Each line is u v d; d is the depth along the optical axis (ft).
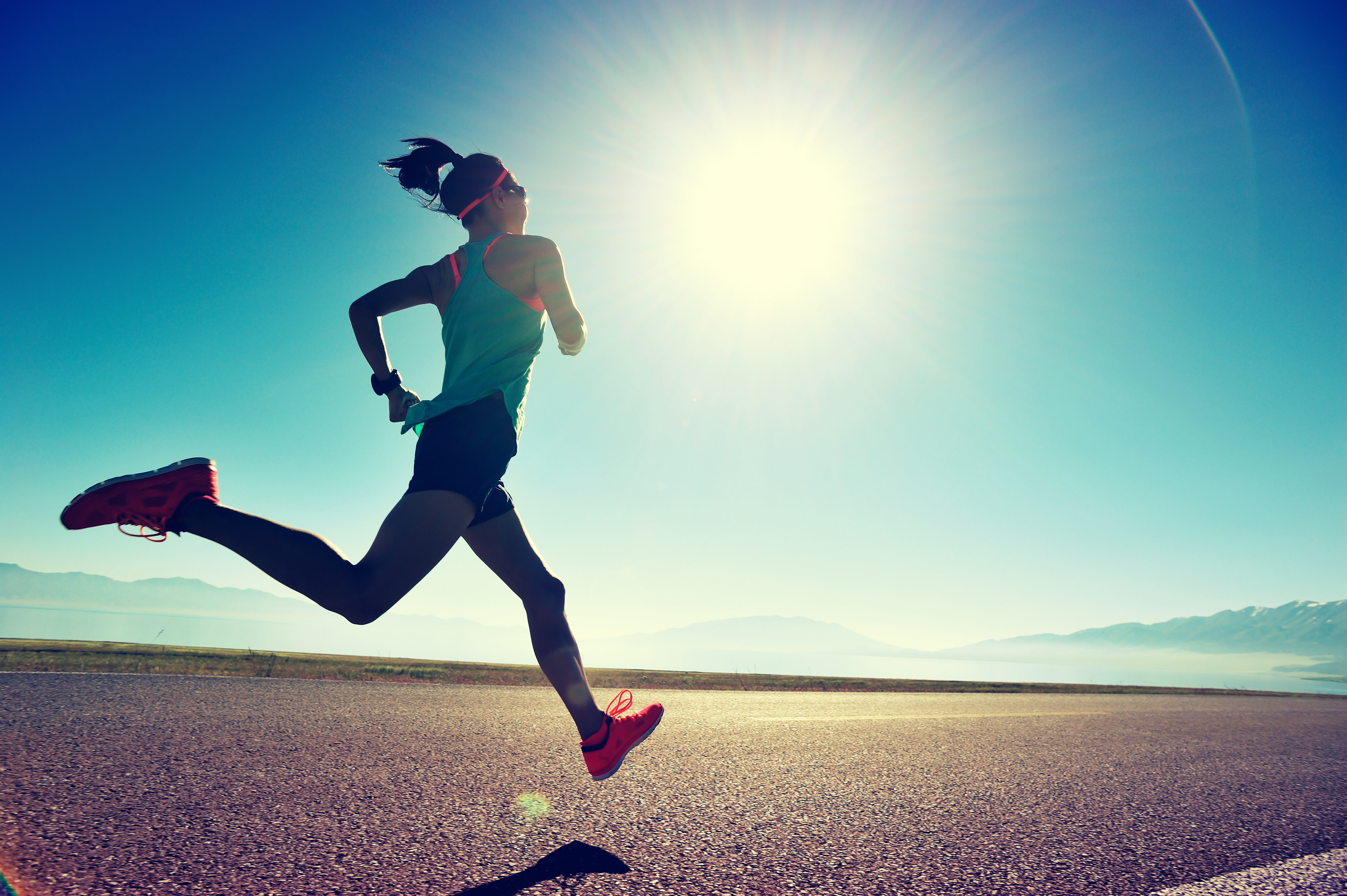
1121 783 10.25
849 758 11.15
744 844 6.07
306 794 6.66
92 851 4.74
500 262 5.60
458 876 4.79
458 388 5.20
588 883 4.81
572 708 6.13
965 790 9.07
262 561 4.08
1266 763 13.10
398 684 18.37
